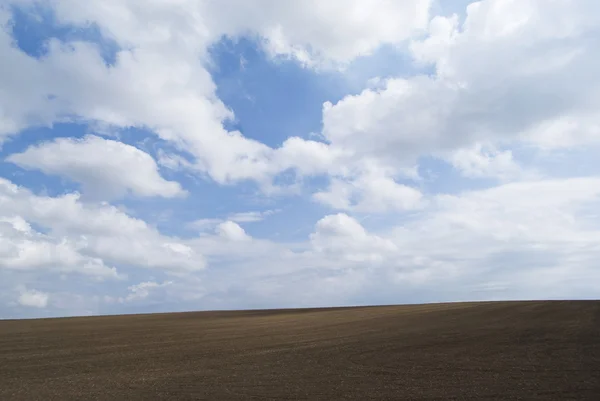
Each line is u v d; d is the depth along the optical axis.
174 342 27.98
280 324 38.47
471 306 45.03
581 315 31.34
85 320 49.53
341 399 12.84
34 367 19.78
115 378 16.81
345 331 30.92
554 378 14.73
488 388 13.69
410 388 13.96
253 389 14.33
